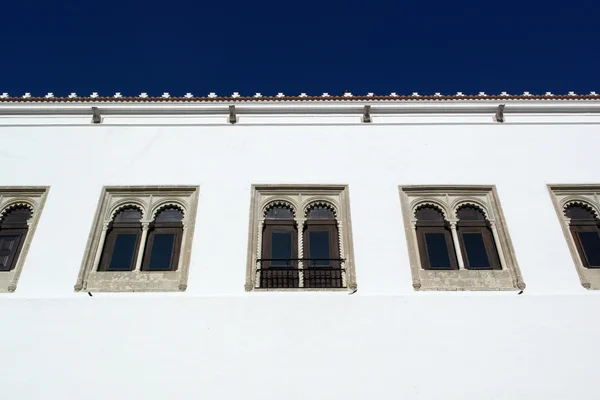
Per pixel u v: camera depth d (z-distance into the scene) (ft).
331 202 34.17
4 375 26.35
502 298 29.68
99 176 34.76
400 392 26.21
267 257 32.04
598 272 31.48
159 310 28.60
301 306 28.91
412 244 32.07
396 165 35.83
